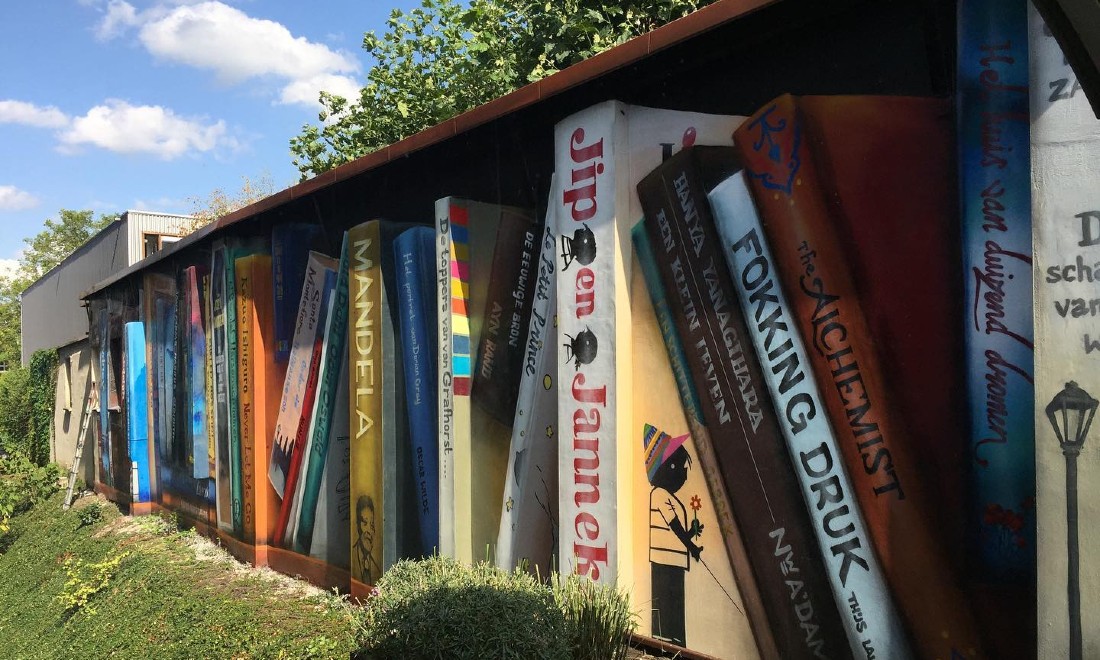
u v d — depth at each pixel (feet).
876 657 9.30
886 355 9.23
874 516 9.35
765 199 10.43
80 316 64.69
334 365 19.69
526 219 14.10
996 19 8.24
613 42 25.25
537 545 13.71
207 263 26.63
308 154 42.01
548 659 10.06
